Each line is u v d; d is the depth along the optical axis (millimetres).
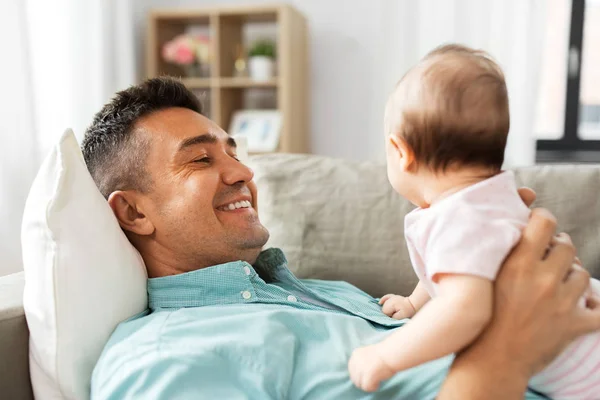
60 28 2250
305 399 809
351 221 1344
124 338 863
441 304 699
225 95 2955
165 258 1092
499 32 2707
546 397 809
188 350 802
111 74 2607
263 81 2768
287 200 1377
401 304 1080
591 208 1278
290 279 1139
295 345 865
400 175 833
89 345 871
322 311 1021
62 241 874
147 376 768
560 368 760
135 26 3123
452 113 761
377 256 1315
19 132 1955
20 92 1950
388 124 840
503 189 777
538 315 729
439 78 776
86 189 939
